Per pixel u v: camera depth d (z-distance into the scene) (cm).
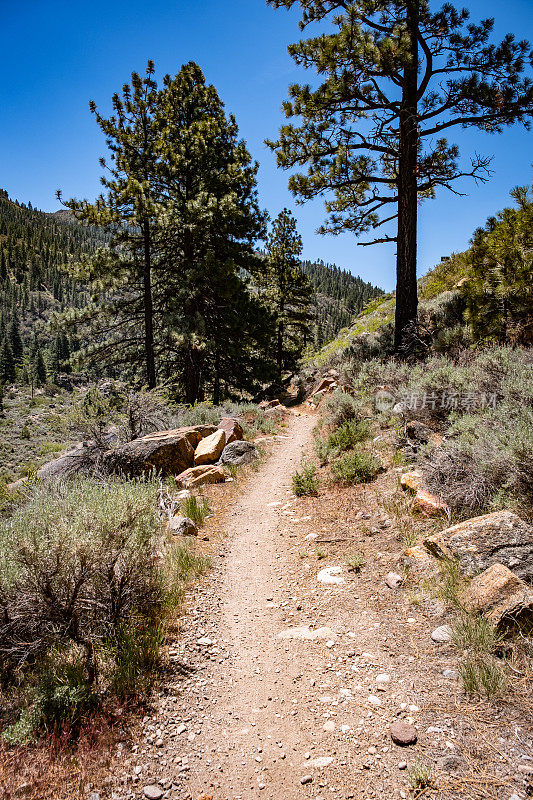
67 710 318
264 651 399
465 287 974
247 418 1648
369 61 1155
